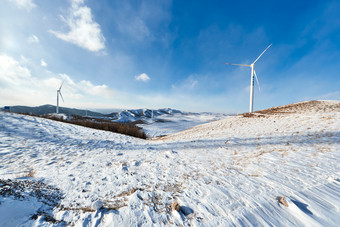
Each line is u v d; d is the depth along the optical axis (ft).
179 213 8.64
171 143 36.04
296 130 32.86
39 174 16.42
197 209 9.11
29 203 9.05
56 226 7.57
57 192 11.79
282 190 10.68
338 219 7.52
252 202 9.48
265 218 8.00
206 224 7.79
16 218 7.51
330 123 33.53
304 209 8.44
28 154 24.23
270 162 17.70
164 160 21.63
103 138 44.27
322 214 7.92
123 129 79.97
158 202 10.05
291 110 62.59
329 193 9.84
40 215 8.36
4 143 28.63
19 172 16.85
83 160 22.56
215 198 10.29
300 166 15.46
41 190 11.52
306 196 9.65
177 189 12.07
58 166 19.47
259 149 24.17
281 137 29.45
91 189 12.45
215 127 58.70
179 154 24.94
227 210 8.84
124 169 17.84
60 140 35.88
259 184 12.05
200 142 34.06
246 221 7.85
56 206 9.73
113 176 15.53
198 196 10.73
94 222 8.05
